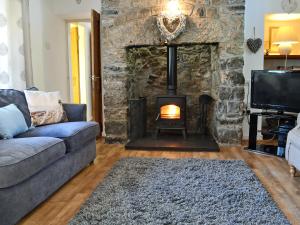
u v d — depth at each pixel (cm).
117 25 425
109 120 445
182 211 221
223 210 223
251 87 404
